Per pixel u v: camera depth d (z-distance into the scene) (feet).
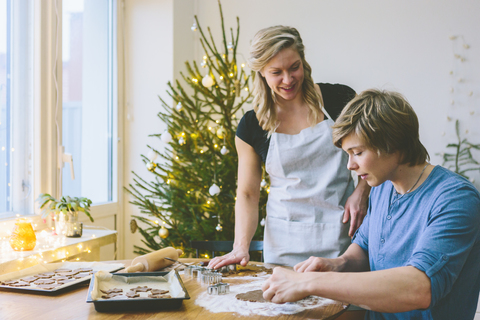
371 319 3.79
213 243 5.82
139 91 10.25
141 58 10.25
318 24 10.25
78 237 6.60
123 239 10.27
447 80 9.36
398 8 9.68
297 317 3.09
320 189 4.81
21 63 7.34
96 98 9.55
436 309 3.11
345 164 4.85
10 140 7.14
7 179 7.08
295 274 3.09
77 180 8.96
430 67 9.47
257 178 5.29
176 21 10.19
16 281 3.85
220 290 3.64
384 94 3.14
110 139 10.05
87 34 9.22
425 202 3.21
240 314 3.14
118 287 3.65
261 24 10.69
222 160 8.21
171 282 3.78
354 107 3.16
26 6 7.41
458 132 9.28
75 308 3.24
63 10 8.46
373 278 2.81
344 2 10.05
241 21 10.85
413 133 3.09
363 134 3.04
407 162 3.22
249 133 5.23
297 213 4.91
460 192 2.99
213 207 7.90
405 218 3.35
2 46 6.98
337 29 10.11
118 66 10.11
